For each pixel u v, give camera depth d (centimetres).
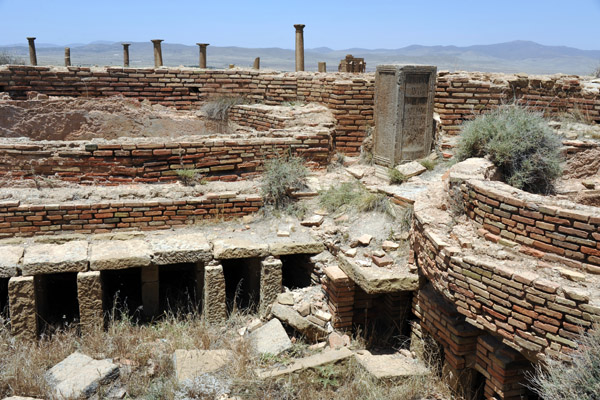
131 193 878
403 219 775
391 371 666
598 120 1073
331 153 1099
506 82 1115
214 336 740
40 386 614
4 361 656
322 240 823
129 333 731
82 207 826
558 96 1120
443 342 651
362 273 698
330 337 738
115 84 1368
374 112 1041
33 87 1330
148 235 837
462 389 631
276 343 706
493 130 830
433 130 1056
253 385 627
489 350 582
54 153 919
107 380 632
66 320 773
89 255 732
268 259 788
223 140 986
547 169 815
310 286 819
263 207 910
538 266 513
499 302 515
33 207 808
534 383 541
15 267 695
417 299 717
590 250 485
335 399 630
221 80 1384
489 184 599
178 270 893
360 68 1770
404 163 992
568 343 462
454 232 605
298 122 1137
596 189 843
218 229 867
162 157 954
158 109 1363
